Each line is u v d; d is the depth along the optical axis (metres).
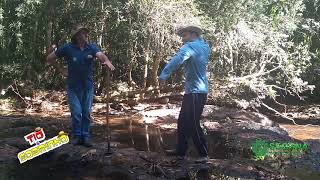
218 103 11.02
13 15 10.47
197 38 5.77
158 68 11.35
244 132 8.12
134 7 10.13
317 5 12.87
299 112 11.72
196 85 5.62
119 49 10.75
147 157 5.83
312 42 12.59
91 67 5.99
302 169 5.96
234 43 10.79
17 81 10.64
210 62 10.80
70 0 10.41
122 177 5.21
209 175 5.37
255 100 11.34
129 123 8.99
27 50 10.68
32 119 8.75
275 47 11.04
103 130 8.20
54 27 10.91
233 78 10.66
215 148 7.06
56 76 11.23
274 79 11.54
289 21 11.42
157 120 9.34
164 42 10.35
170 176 5.25
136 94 10.63
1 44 10.52
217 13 10.70
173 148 6.93
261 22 11.29
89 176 5.22
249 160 6.22
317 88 12.70
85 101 6.01
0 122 8.37
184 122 5.75
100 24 10.48
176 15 10.05
